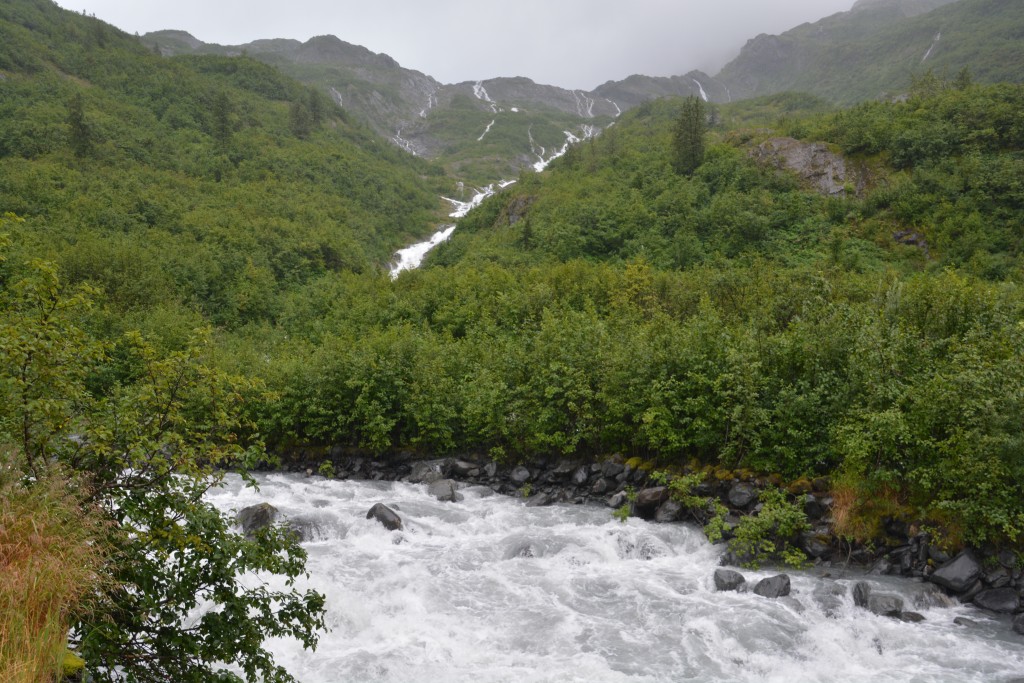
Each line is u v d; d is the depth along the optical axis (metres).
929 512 16.36
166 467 7.65
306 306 52.06
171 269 55.38
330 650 12.23
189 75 135.50
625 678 11.38
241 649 7.86
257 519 17.94
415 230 112.00
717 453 21.56
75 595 6.57
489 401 26.00
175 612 7.72
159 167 93.00
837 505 17.53
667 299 37.75
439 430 27.67
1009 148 54.78
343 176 116.50
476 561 16.78
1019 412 15.28
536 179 93.69
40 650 6.02
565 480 23.91
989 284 35.81
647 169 71.94
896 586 15.04
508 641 12.75
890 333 20.38
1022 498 15.05
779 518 17.12
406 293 48.38
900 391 18.34
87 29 136.12
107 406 8.01
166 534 7.57
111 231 63.72
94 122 92.69
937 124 57.66
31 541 6.44
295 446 30.73
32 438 7.51
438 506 21.88
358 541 17.86
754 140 69.81
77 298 8.03
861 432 17.83
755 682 11.39
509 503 22.45
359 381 28.80
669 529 18.56
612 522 19.73
